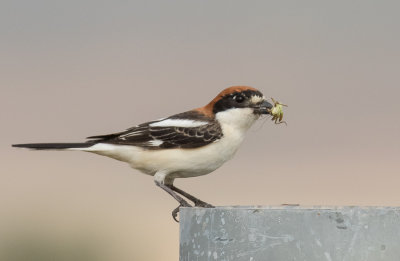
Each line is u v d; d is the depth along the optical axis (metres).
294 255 5.76
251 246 5.94
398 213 5.77
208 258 6.27
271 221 5.87
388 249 5.72
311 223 5.75
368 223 5.73
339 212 5.72
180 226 6.88
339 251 5.70
